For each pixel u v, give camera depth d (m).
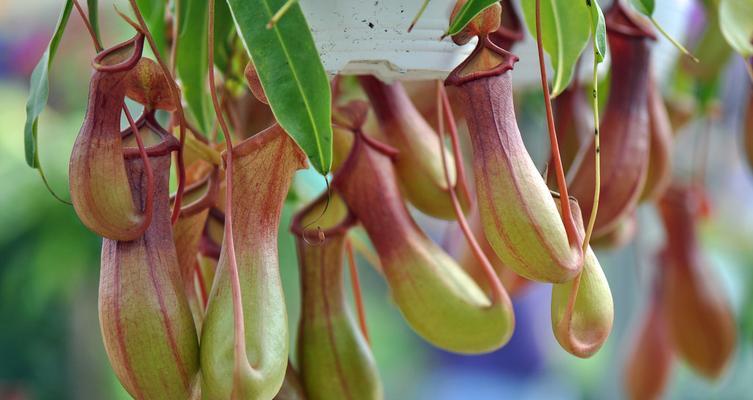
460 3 1.23
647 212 2.01
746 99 1.64
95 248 2.55
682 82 1.69
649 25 1.46
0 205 2.47
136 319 1.20
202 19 1.38
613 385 2.34
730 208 3.42
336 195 1.39
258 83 1.24
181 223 1.29
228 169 1.21
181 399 1.21
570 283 1.23
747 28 1.35
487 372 4.43
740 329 2.90
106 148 1.21
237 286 1.19
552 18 1.28
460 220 1.31
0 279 2.64
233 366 1.18
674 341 1.74
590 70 1.49
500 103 1.22
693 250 1.73
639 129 1.38
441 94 1.37
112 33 2.65
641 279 2.03
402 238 1.33
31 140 1.26
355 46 1.26
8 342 2.90
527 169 1.21
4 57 3.18
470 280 1.33
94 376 2.96
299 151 1.24
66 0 1.26
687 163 1.94
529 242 1.21
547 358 4.41
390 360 5.14
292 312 2.62
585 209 1.37
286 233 2.55
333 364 1.34
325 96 1.18
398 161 1.38
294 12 1.19
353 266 1.42
